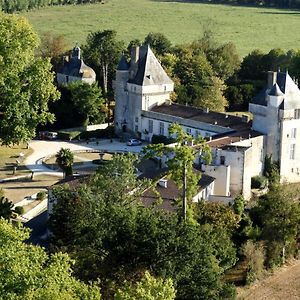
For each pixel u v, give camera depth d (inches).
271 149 6417.3
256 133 6437.0
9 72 4864.7
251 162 5984.3
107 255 3302.2
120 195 3917.3
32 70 5004.9
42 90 5049.2
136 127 7824.8
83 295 2549.2
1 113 5078.7
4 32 4859.7
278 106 6333.7
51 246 3619.6
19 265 2450.8
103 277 3255.4
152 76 7760.8
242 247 4411.9
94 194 3826.3
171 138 7298.2
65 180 4891.7
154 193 4436.5
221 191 5570.9
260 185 6146.7
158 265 3218.5
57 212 3708.2
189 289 3228.3
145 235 3270.2
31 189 5753.0
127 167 4055.1
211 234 3855.8
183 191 4124.0
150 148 4212.6
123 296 2637.8
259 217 4719.5
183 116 7377.0
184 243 3245.6
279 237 4638.3
